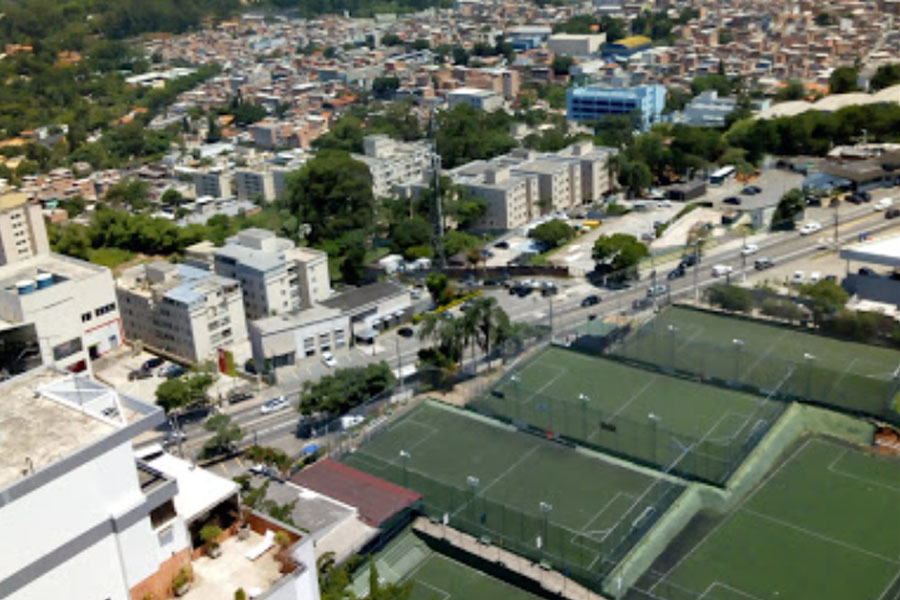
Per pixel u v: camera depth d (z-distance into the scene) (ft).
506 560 386.93
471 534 403.75
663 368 545.44
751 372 517.14
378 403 543.80
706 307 610.24
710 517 414.41
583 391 524.11
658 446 458.50
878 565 380.99
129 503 226.38
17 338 628.28
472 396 533.96
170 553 240.53
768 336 558.15
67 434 226.79
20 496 203.82
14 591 206.39
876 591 366.84
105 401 245.65
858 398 483.92
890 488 428.15
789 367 508.12
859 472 441.27
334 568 334.85
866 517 409.90
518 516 406.82
